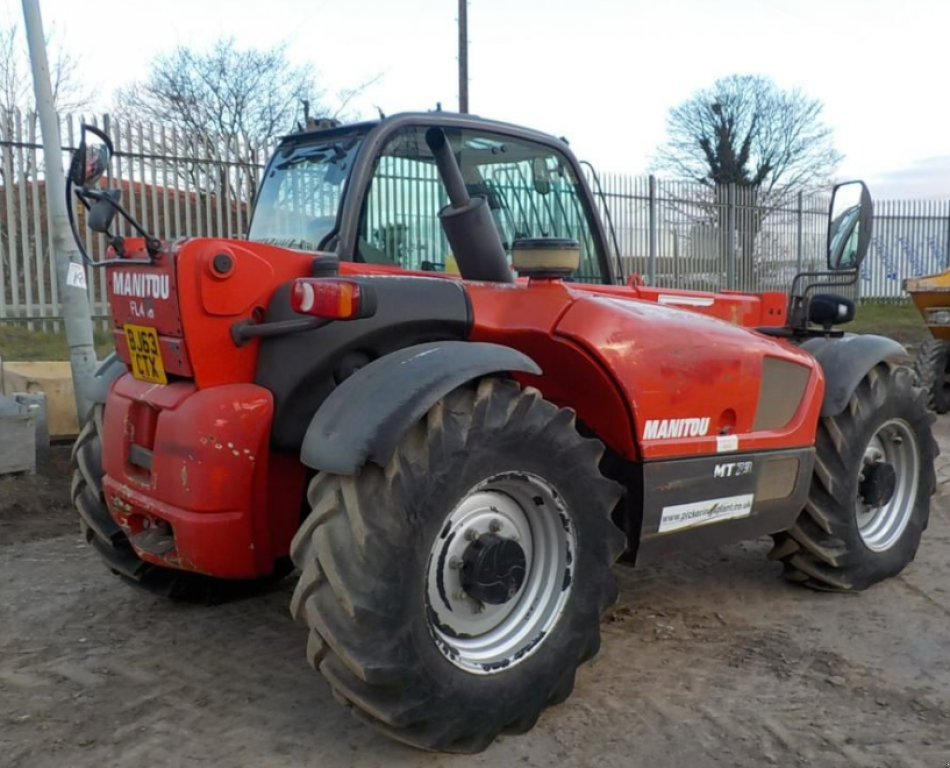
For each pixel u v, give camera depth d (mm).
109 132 9055
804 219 17906
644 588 4199
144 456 3000
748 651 3500
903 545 4328
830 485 3986
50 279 9117
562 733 2879
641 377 3182
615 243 4305
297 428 2859
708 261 16141
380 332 2820
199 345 2752
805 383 3844
